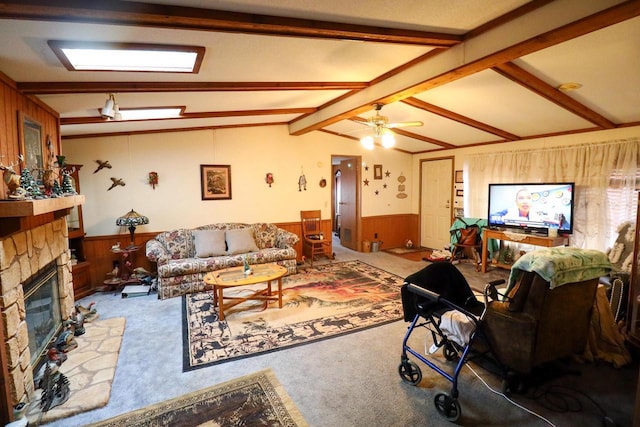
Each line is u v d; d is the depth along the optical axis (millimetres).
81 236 4387
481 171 5766
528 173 5062
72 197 2873
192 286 4375
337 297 4184
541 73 2947
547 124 4438
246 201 5809
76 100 2949
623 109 3607
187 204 5336
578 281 2221
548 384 2387
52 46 1863
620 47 2400
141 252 5059
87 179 4680
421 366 2637
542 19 1958
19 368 2160
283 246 5340
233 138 5621
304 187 6312
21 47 1848
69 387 2344
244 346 2965
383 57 2811
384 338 3104
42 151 2910
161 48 2055
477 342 2473
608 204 4172
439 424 2002
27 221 2398
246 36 2061
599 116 3871
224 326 3377
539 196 4695
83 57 2115
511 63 2805
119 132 4793
